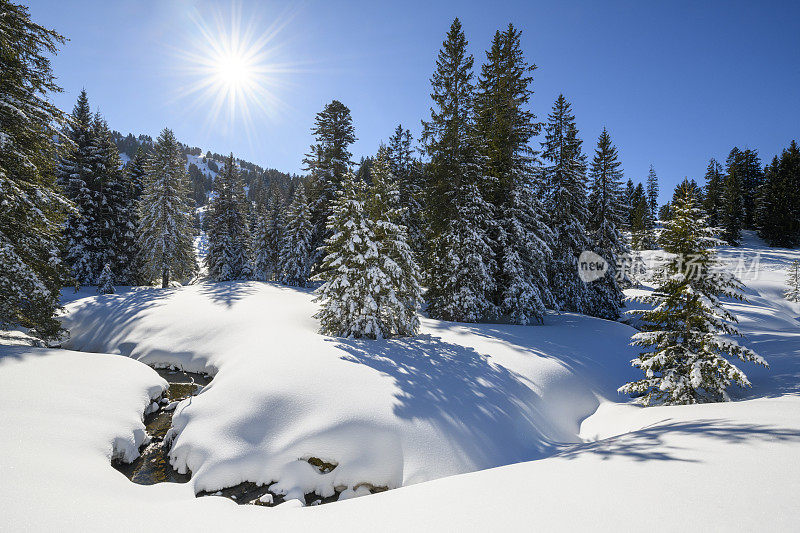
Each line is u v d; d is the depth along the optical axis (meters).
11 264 11.18
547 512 3.48
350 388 9.22
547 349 15.56
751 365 14.80
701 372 9.89
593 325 22.14
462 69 23.23
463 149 21.56
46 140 13.16
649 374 11.00
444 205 22.02
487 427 8.84
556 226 27.03
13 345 11.91
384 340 14.09
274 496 6.86
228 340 15.27
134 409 9.52
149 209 31.09
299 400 8.75
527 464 5.71
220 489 7.00
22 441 6.13
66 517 4.20
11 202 10.83
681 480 3.76
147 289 26.36
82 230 28.27
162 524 4.35
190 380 13.30
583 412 11.44
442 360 12.24
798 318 37.47
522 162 22.91
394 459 7.43
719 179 72.38
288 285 32.53
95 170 30.23
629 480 3.99
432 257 21.92
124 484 6.19
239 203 39.97
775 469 3.71
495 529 3.30
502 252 22.19
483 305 20.64
